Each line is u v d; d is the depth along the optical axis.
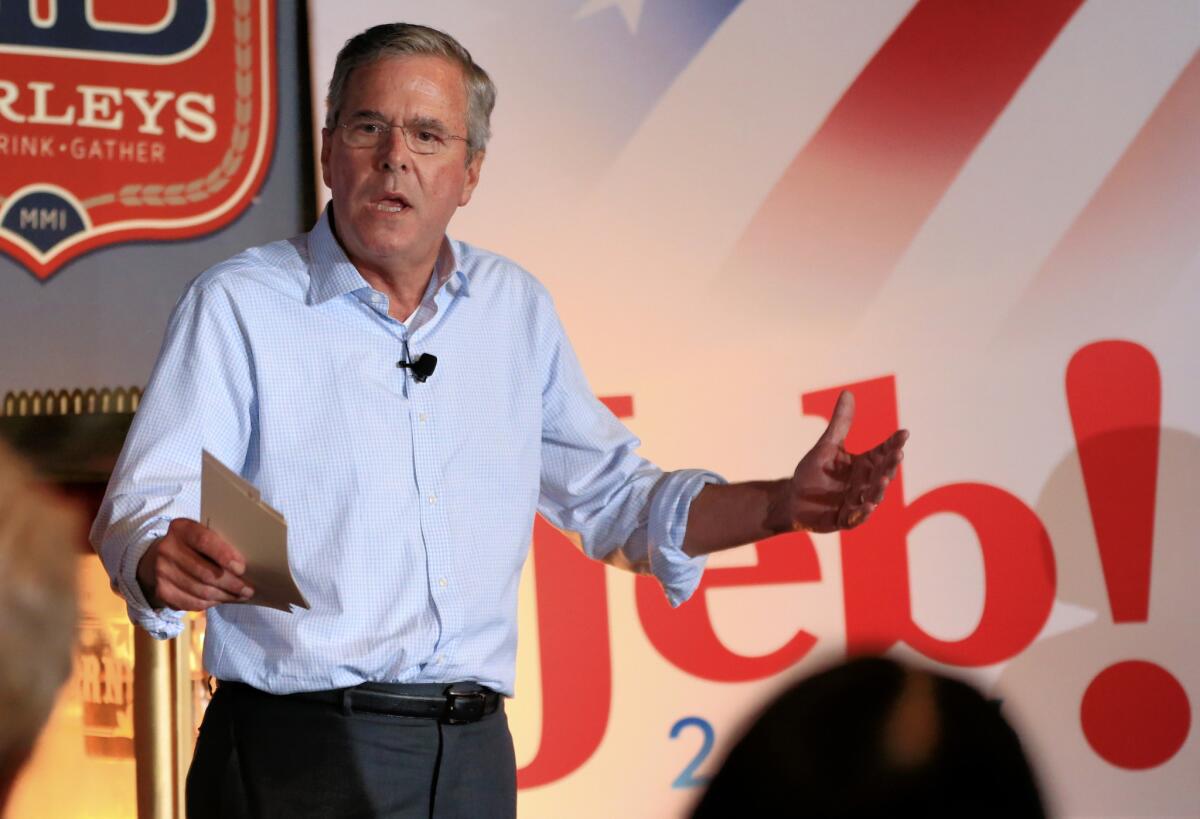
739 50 12.04
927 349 12.27
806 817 2.05
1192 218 12.57
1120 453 12.48
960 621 12.27
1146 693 12.44
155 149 11.13
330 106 6.84
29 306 10.88
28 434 10.75
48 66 10.94
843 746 2.07
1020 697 12.32
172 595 5.41
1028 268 12.41
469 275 7.11
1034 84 12.42
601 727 11.72
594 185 11.81
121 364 11.03
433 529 6.57
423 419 6.65
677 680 11.84
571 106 11.77
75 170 10.98
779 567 12.05
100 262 11.02
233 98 11.28
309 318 6.58
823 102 12.16
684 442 11.94
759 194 12.05
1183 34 12.61
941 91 12.31
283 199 11.35
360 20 11.33
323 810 6.21
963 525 12.31
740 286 12.03
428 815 6.43
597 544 7.61
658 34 11.91
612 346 11.85
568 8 11.76
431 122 6.58
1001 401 12.36
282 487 6.45
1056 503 12.41
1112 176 12.48
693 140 11.97
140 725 9.74
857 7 12.21
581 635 11.73
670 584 7.34
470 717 6.55
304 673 6.27
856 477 6.53
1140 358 12.51
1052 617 12.38
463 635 6.61
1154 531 12.52
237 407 6.47
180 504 6.03
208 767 6.37
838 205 12.16
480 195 11.63
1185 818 12.42
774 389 12.06
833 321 12.15
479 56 11.60
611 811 11.71
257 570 5.30
